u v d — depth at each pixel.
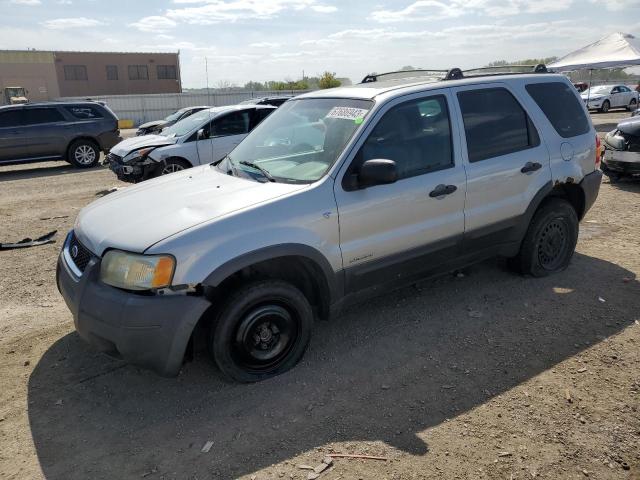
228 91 45.78
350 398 3.24
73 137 14.34
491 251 4.53
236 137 10.23
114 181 12.02
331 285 3.58
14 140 13.60
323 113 4.08
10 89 38.91
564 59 22.22
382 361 3.65
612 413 3.02
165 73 58.41
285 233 3.29
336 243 3.54
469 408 3.10
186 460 2.76
